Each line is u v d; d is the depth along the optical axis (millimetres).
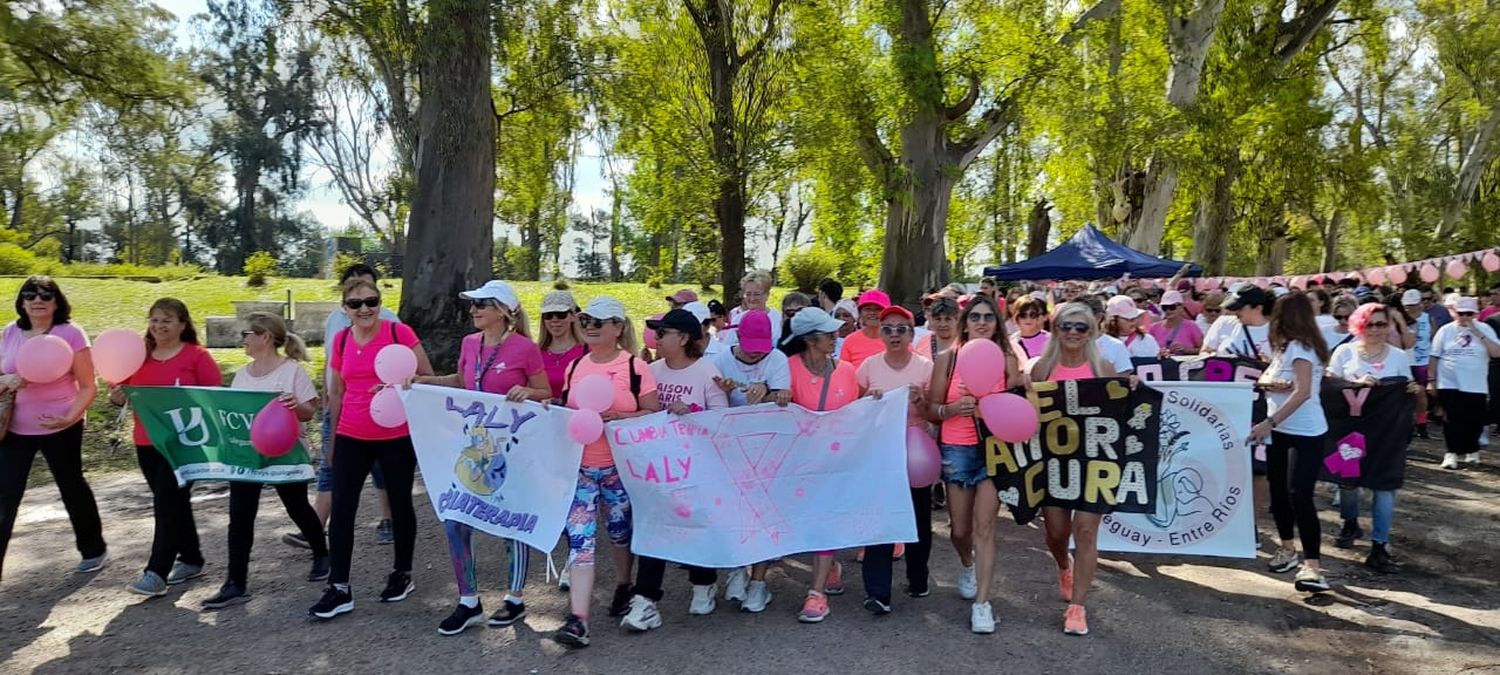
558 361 5793
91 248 67000
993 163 37781
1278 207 35406
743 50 20281
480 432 5020
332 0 14688
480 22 13883
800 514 5125
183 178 60000
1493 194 39188
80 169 61594
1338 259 52438
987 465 4969
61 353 5324
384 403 4934
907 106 20438
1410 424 6316
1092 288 14750
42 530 7090
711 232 22562
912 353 5422
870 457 5199
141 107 19969
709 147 19781
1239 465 5957
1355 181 31969
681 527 4957
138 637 4883
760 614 5316
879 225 31703
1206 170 24234
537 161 20000
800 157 19938
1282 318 5805
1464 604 5633
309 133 52625
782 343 6723
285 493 5637
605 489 5020
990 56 20938
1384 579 6133
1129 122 22297
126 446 10266
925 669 4543
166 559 5520
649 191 21906
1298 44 27844
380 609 5305
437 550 6578
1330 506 8227
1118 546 6078
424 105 14453
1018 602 5559
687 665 4559
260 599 5461
